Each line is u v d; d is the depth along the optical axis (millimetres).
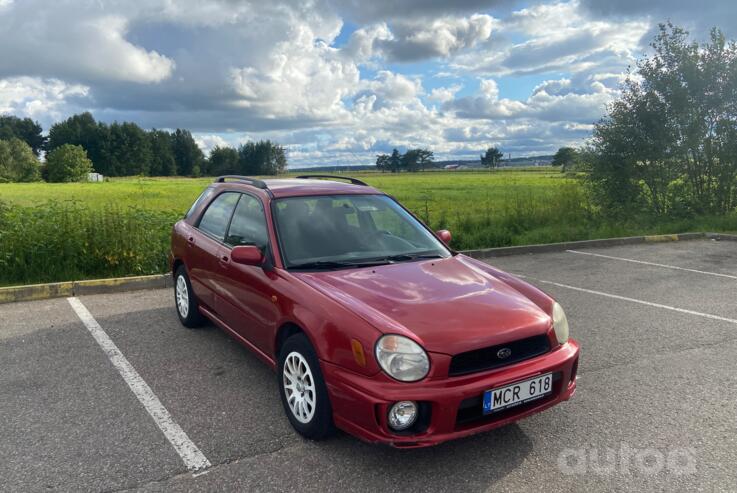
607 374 4348
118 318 5789
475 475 2902
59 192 38031
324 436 3205
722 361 4637
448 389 2768
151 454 3082
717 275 8281
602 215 14234
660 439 3303
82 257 7477
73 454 3078
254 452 3113
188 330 5387
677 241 12062
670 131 13688
